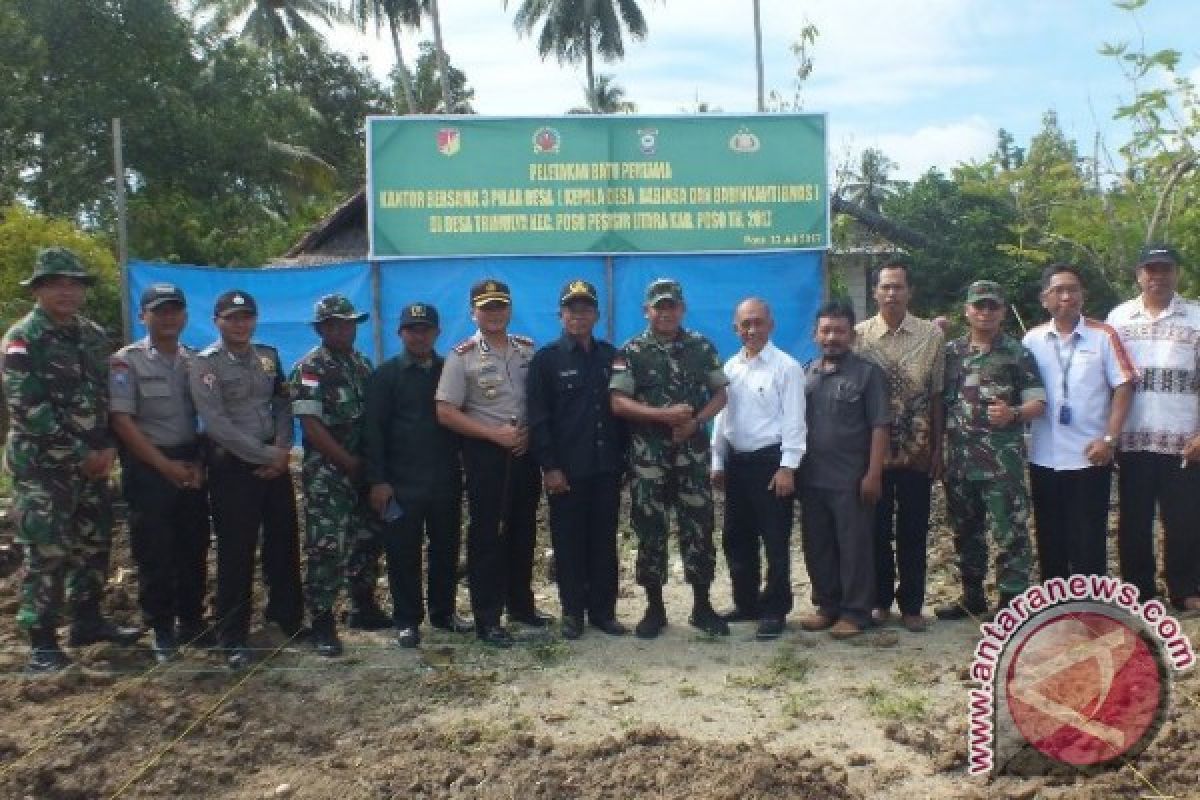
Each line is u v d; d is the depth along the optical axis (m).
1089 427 5.83
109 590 6.49
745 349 6.13
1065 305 5.84
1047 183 12.89
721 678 5.31
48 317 5.17
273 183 27.78
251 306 5.47
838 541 5.96
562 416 5.87
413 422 5.82
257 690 5.12
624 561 7.86
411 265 10.16
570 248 10.12
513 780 4.04
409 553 5.82
